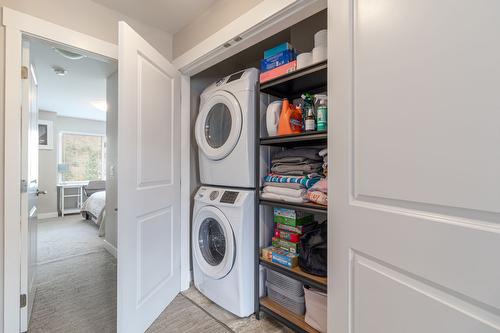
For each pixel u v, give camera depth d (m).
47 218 5.21
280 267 1.58
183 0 1.78
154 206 1.74
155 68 1.77
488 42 0.57
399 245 0.77
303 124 1.60
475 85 0.59
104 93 4.11
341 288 1.00
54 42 1.65
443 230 0.66
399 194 0.77
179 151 2.11
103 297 2.07
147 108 1.67
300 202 1.47
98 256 3.03
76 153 6.04
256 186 1.73
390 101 0.80
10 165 1.51
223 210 1.79
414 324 0.73
